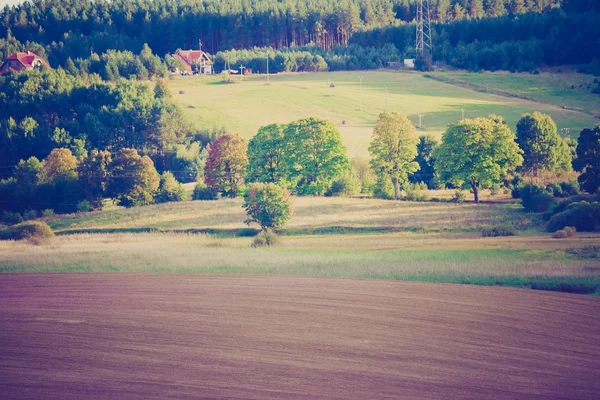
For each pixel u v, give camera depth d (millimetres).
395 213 67438
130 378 19656
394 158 88312
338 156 86812
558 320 25281
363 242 52281
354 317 25953
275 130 87562
